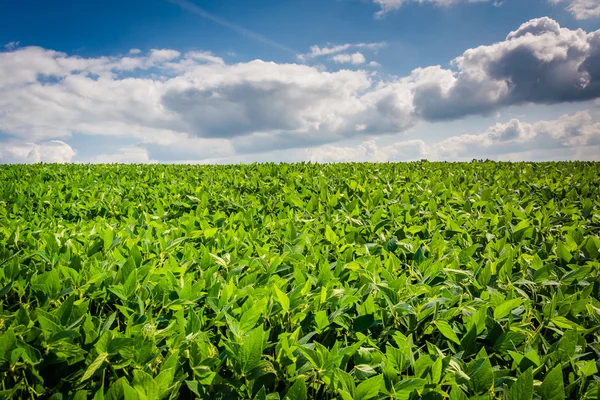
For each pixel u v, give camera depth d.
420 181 7.14
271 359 1.80
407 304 2.06
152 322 1.97
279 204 5.09
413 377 1.62
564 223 4.32
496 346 1.91
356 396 1.47
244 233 3.51
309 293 2.24
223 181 7.58
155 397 1.42
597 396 1.55
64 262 2.64
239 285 2.47
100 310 2.38
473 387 1.56
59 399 1.60
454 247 3.31
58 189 6.31
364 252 3.11
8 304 2.36
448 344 1.92
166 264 2.66
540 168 9.53
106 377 1.78
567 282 2.52
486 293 2.35
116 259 2.73
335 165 10.14
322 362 1.61
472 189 6.05
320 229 4.00
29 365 1.72
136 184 7.31
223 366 1.78
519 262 2.89
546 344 1.96
